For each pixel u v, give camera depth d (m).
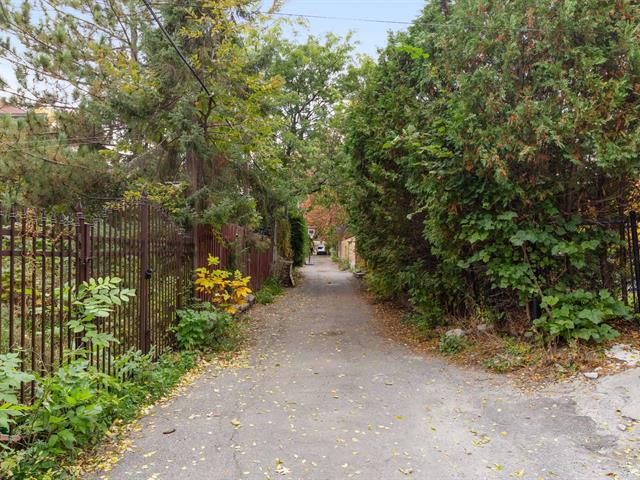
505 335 6.92
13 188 8.30
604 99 5.55
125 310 5.58
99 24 12.52
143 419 4.54
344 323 10.45
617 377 5.06
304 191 19.72
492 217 6.43
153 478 3.37
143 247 6.10
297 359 7.09
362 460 3.66
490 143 5.88
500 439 4.04
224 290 9.33
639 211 6.56
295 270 27.22
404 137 6.98
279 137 18.83
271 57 10.11
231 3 8.82
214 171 9.83
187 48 8.99
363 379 5.97
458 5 6.68
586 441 3.93
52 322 3.90
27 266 4.72
